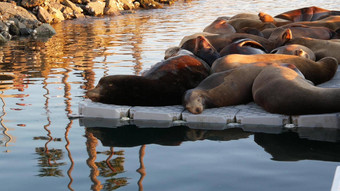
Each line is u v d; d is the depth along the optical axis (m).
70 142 7.63
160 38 20.36
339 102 7.85
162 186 5.75
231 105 9.28
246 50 11.62
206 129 8.24
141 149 7.23
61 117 9.12
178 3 42.06
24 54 17.42
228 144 7.36
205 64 11.08
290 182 5.73
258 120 8.40
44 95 10.78
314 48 12.16
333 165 6.24
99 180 6.00
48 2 30.66
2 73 13.64
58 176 6.18
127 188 5.71
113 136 7.95
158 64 9.86
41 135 8.03
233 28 15.88
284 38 12.64
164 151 7.11
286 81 8.42
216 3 40.09
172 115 8.85
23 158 6.91
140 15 32.69
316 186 5.59
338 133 7.70
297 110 8.16
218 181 5.86
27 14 26.67
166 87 9.47
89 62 15.09
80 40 21.03
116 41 20.08
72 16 31.56
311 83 8.88
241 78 9.37
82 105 9.45
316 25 14.97
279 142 7.36
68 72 13.49
